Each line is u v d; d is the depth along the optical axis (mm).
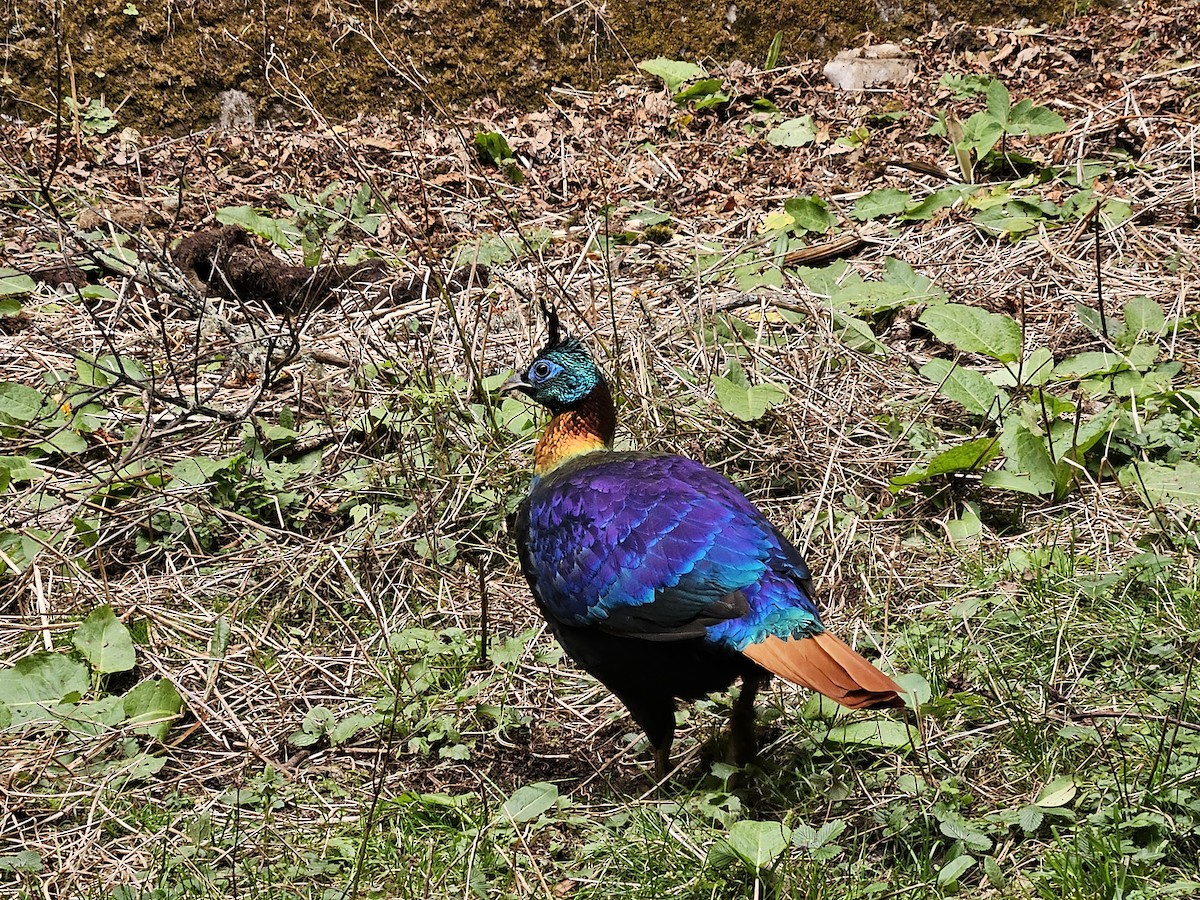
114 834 7234
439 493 9867
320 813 7367
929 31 17703
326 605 9109
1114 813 6531
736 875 6516
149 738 8094
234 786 7648
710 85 16781
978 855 6602
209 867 6855
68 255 13227
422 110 16969
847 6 17531
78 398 11086
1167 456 9938
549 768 7812
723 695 8180
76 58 16406
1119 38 17062
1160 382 10398
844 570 9148
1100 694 7668
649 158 15742
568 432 8117
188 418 10781
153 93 16594
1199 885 6102
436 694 8344
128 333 12266
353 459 10570
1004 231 13156
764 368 11188
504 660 8383
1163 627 8070
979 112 15367
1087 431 9898
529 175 15508
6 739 8000
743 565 6633
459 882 6648
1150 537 9023
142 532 9922
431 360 11195
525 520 7691
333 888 6676
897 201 13891
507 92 17156
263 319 12633
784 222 13852
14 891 6773
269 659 8773
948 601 8680
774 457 10211
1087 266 12492
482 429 10594
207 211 14797
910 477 9648
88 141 16172
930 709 7312
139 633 8945
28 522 9922
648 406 10453
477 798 7402
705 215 14484
